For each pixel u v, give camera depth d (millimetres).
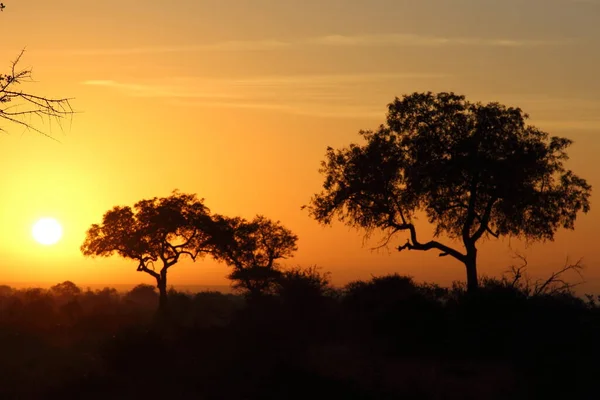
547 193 64938
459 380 39031
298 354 44062
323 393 36312
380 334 48781
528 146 63562
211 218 110250
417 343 46406
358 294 56062
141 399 38125
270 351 44469
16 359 53281
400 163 65500
